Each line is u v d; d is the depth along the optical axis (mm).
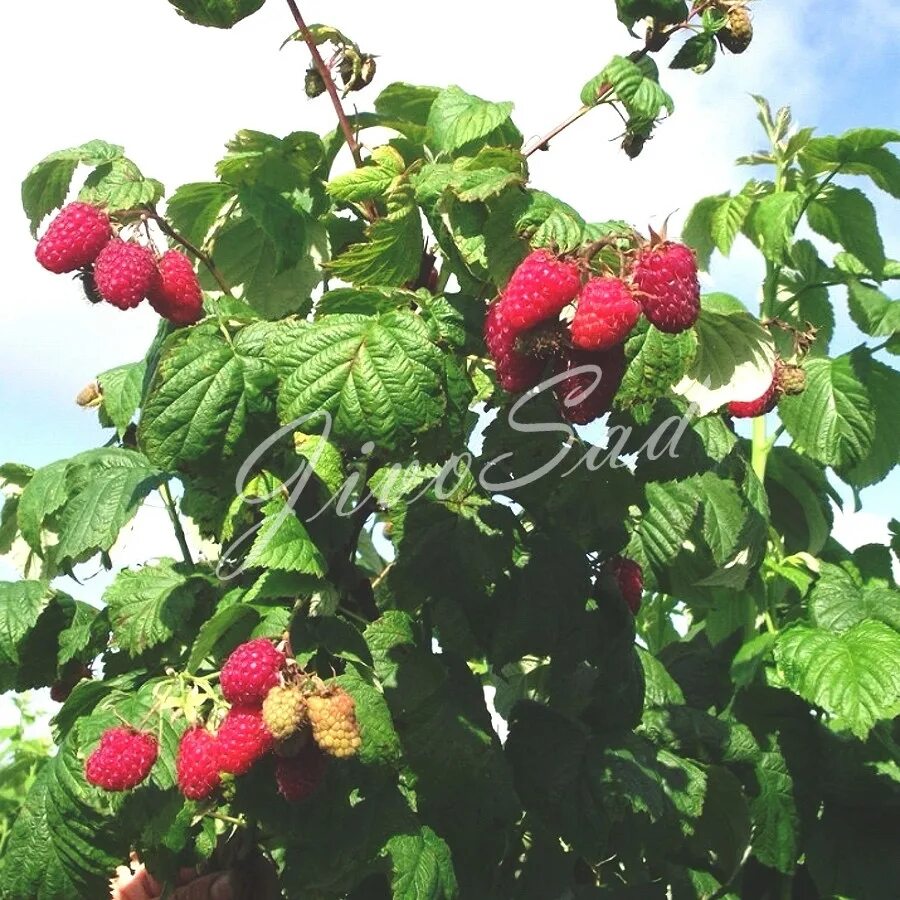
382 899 657
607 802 642
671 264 540
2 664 708
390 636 624
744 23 665
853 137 842
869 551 938
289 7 677
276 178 719
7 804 1131
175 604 657
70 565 739
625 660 682
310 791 557
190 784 556
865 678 745
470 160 612
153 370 654
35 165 643
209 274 719
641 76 627
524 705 685
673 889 758
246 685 548
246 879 656
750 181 877
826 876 778
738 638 856
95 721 601
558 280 533
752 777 786
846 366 850
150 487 686
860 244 884
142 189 622
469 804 622
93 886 605
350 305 604
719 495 737
